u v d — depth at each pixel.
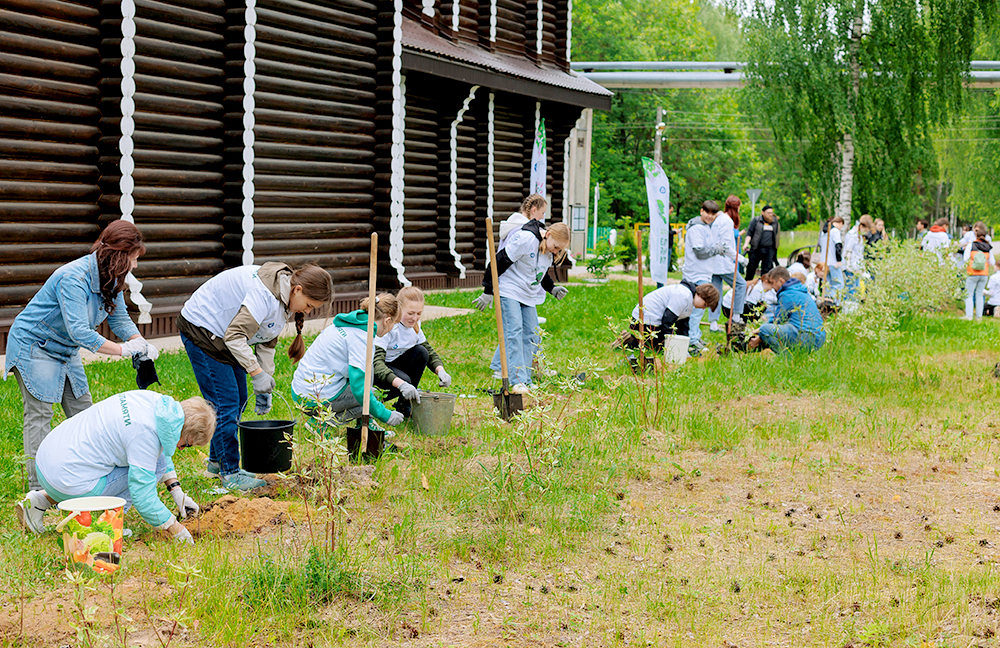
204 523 5.02
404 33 16.03
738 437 7.22
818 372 9.63
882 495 5.96
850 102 22.12
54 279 5.13
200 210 11.37
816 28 21.86
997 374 9.77
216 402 5.71
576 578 4.58
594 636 3.96
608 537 5.15
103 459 4.73
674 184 54.66
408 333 7.60
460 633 3.96
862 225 16.56
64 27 9.87
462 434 7.12
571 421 7.31
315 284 5.80
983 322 15.13
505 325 8.68
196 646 3.74
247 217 11.68
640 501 5.73
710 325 13.03
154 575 4.39
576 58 50.81
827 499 5.88
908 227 23.25
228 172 11.68
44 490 4.88
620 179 53.31
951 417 7.98
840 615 4.17
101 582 4.25
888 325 12.03
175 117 10.98
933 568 4.70
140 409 4.73
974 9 21.61
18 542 4.68
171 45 10.84
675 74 29.12
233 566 4.39
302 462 5.66
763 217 17.58
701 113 58.09
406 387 6.86
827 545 5.08
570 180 31.30
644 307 10.13
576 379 6.14
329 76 13.13
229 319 5.67
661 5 57.69
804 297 10.98
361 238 14.05
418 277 17.42
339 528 4.92
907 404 8.43
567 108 22.06
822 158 22.75
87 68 10.11
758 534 5.24
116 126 10.26
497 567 4.70
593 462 6.43
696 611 4.18
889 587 4.47
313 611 4.09
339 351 6.69
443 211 18.05
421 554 4.77
